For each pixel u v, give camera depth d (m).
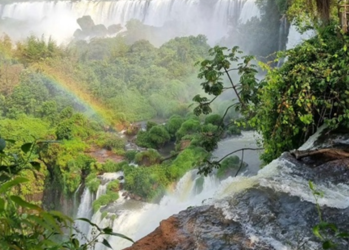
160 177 11.85
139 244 2.92
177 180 11.82
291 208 3.47
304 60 5.62
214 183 10.62
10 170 1.48
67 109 18.81
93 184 13.03
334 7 6.05
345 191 3.78
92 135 16.88
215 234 3.08
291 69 5.68
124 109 20.02
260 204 3.51
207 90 6.51
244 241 3.01
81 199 13.46
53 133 16.45
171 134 16.53
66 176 13.96
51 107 19.11
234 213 3.37
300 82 5.38
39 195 14.16
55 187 14.47
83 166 14.26
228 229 3.16
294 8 7.58
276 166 4.32
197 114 6.94
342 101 5.15
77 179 13.89
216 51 6.42
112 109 19.98
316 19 6.03
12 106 19.28
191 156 12.36
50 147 14.66
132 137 17.84
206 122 15.50
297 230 3.17
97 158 15.15
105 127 18.67
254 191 3.74
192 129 15.56
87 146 15.91
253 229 3.18
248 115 6.67
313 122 5.42
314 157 4.46
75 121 16.88
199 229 3.13
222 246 2.95
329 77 5.15
